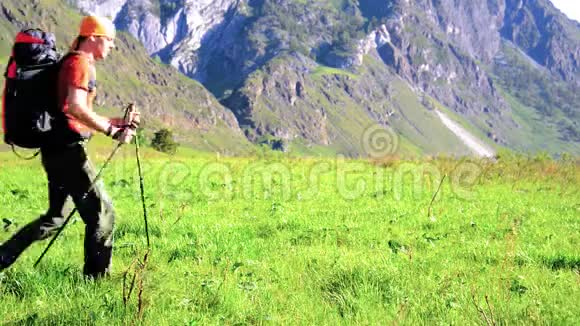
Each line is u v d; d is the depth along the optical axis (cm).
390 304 682
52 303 640
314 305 675
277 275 807
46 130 635
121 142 679
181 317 610
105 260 715
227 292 693
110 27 671
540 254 977
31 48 634
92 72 652
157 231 1109
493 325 589
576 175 2475
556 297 712
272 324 614
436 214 1423
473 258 956
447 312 650
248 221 1282
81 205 690
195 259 889
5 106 636
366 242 1077
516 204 1645
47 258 821
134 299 643
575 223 1345
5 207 1322
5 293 664
